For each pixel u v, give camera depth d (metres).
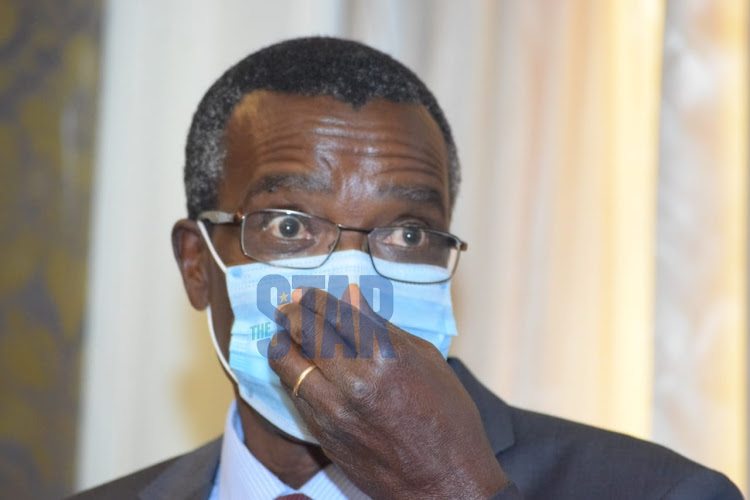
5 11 5.53
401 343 2.29
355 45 3.18
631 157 4.85
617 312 4.80
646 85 4.84
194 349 5.23
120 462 5.25
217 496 3.27
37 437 5.41
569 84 4.86
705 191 4.19
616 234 4.84
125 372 5.28
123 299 5.30
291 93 2.97
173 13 5.32
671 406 4.16
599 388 4.75
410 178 2.90
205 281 3.28
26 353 5.47
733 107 4.21
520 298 4.81
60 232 5.45
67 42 5.48
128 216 5.30
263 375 2.85
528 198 4.84
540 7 4.91
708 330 4.15
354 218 2.86
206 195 3.20
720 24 4.25
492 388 4.77
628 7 4.88
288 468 3.02
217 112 3.18
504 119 4.88
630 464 2.76
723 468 4.11
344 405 2.25
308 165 2.87
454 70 4.92
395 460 2.25
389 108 2.96
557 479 2.80
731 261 4.15
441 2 4.98
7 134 5.50
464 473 2.23
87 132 5.46
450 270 3.05
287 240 2.89
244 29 5.23
